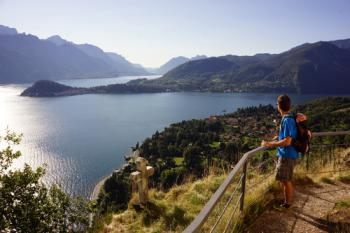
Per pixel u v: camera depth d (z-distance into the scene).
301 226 4.70
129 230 5.91
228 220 4.36
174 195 7.26
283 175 5.00
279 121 5.40
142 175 6.71
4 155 8.38
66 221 7.84
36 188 8.30
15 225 7.64
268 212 5.16
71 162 84.81
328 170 7.64
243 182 4.68
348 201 5.55
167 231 5.60
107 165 80.81
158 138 87.19
